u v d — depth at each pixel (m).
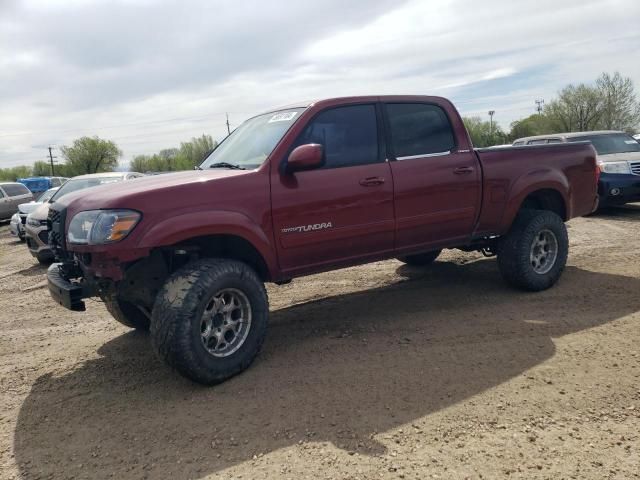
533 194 5.79
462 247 5.67
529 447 2.78
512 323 4.66
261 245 3.99
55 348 5.02
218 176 3.94
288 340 4.63
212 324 3.79
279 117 4.67
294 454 2.85
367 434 2.99
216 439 3.06
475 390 3.43
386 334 4.59
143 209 3.59
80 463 2.93
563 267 5.72
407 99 4.93
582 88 49.56
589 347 4.03
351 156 4.52
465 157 5.12
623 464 2.60
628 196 10.97
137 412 3.49
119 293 3.93
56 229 4.13
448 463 2.67
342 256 4.52
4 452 3.11
